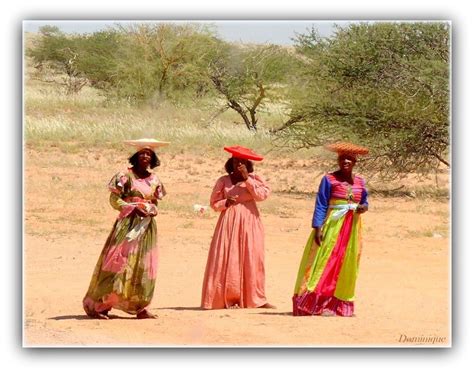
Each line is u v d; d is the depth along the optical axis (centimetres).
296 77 4662
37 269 2314
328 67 4181
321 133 4112
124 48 7744
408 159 4109
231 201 1892
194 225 3077
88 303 1741
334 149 1759
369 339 1560
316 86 4181
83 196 3647
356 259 1759
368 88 4003
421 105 3862
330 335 1578
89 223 3059
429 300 1953
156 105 7094
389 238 2895
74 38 9150
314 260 1758
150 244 1742
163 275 2278
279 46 6544
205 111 6875
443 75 3891
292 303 1936
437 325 1681
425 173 4416
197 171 4591
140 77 7400
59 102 7056
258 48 6525
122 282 1719
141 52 7531
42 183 3947
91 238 2808
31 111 6606
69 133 5591
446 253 2655
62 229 2934
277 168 4812
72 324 1667
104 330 1614
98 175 4306
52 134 5491
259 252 1895
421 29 4084
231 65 6800
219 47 7075
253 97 6397
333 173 1770
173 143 5428
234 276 1875
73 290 2059
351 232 1758
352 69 4112
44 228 2931
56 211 3272
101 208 3378
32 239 2748
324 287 1759
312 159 5234
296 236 2927
